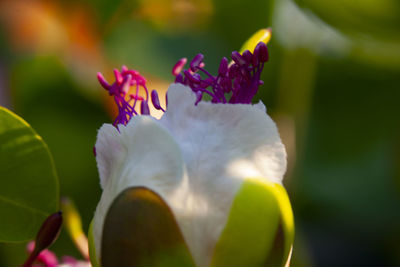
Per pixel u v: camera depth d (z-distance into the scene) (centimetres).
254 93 17
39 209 18
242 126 16
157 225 16
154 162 16
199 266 16
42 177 18
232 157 16
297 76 27
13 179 18
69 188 29
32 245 20
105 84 18
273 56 28
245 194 16
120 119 18
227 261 16
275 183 16
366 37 22
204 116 17
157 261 16
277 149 17
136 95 18
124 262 16
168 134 16
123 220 16
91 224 17
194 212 16
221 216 16
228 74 17
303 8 22
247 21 29
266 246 16
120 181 16
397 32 22
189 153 16
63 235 27
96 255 16
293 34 28
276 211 16
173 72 18
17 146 18
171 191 16
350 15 21
